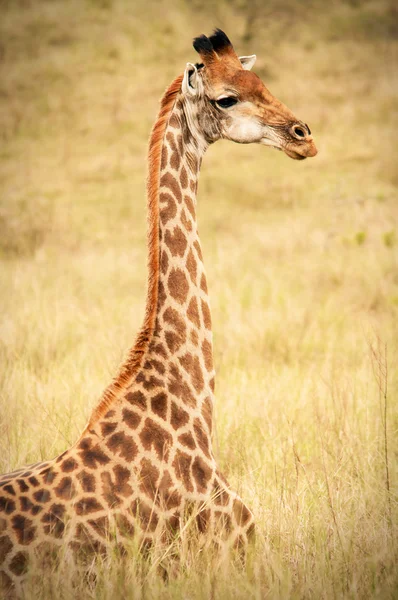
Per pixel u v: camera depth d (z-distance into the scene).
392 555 7.75
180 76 8.15
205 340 7.93
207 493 7.47
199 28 46.19
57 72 42.75
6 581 6.64
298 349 15.59
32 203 30.42
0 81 42.12
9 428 10.83
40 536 6.78
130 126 39.22
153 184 7.81
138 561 7.06
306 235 25.41
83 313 17.55
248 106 8.20
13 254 25.53
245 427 11.20
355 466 9.84
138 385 7.56
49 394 12.11
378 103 41.41
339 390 11.97
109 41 44.81
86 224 29.58
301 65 44.47
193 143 8.23
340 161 35.56
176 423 7.54
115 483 7.13
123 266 22.92
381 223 25.22
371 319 17.20
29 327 15.91
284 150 8.27
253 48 45.38
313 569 7.71
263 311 17.70
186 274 7.83
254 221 29.89
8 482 7.08
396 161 34.59
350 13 49.47
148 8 46.97
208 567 7.15
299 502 8.86
